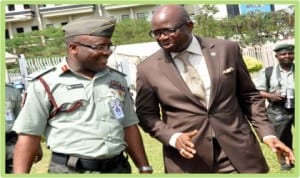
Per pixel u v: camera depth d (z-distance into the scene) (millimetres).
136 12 29688
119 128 3297
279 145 3533
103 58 3244
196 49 3529
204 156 3512
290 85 6195
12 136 4445
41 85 3229
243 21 19469
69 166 3191
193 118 3486
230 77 3518
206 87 3492
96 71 3299
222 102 3508
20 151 3250
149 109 3629
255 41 19312
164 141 3504
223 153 3541
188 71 3508
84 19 3273
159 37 3430
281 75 6250
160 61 3561
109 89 3312
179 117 3514
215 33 19938
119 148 3277
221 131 3496
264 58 17000
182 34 3408
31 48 23250
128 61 17047
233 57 3568
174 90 3492
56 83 3230
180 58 3529
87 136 3193
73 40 3227
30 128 3234
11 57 17359
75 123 3207
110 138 3234
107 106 3270
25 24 32000
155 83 3547
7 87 4621
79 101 3215
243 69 3631
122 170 3326
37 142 3295
